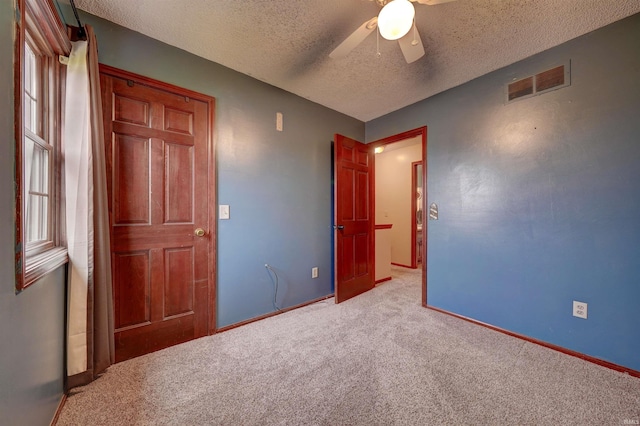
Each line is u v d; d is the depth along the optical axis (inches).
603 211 67.9
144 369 64.8
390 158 205.3
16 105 33.7
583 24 66.9
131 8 62.3
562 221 74.7
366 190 133.0
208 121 83.8
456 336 82.9
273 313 100.2
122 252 69.1
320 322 93.1
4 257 31.2
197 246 81.5
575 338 72.1
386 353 72.4
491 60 82.9
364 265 130.4
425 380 60.5
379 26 48.8
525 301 81.7
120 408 51.6
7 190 31.9
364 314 100.8
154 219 74.0
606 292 67.4
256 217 95.5
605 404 52.8
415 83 98.0
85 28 57.1
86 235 57.1
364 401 53.6
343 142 117.0
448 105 102.3
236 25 68.2
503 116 86.8
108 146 66.6
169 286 76.6
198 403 53.1
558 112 75.3
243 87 91.7
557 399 54.2
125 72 68.9
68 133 55.4
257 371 64.0
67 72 55.4
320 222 118.5
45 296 44.9
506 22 66.0
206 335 82.9
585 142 70.7
